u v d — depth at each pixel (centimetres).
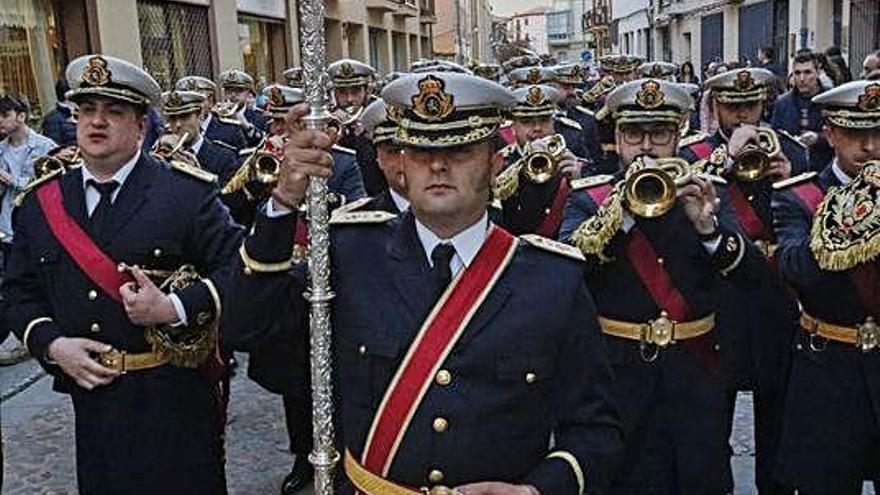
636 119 341
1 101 726
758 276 336
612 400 228
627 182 305
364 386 217
